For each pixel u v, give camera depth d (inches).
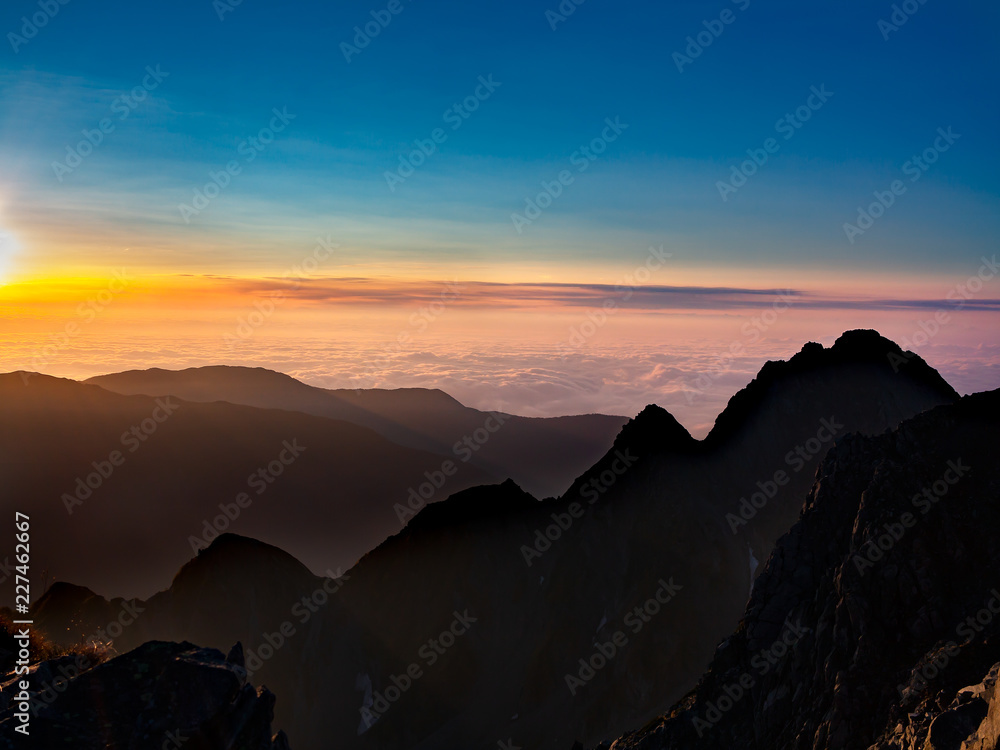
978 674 1327.5
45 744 820.0
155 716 874.8
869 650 1555.1
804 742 1533.0
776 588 1891.0
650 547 3639.3
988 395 1894.7
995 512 1649.9
